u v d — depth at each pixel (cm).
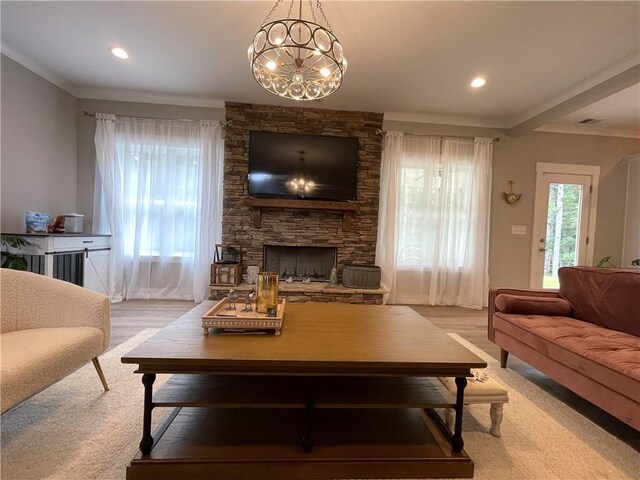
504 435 154
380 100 375
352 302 377
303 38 245
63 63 315
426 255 421
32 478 119
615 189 447
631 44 256
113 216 379
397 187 410
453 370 129
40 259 286
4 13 240
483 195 415
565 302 238
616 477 129
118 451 134
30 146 324
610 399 148
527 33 245
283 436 137
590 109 376
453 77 316
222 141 399
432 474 127
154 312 340
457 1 213
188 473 120
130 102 390
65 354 143
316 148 396
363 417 153
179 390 138
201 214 391
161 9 233
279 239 407
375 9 223
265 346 137
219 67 315
